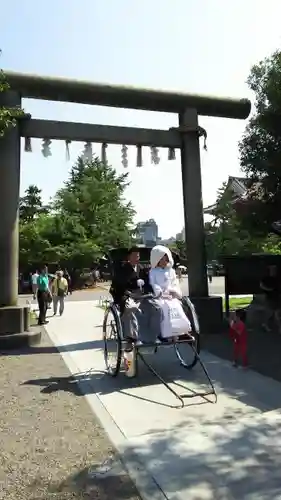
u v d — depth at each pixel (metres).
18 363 7.54
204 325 9.83
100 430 4.46
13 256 9.00
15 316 8.96
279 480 3.32
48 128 9.42
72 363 7.45
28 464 3.72
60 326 12.33
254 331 10.04
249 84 11.30
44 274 13.03
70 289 29.72
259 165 11.48
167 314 5.99
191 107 10.21
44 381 6.38
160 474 3.46
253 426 4.37
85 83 9.42
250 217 12.16
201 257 10.26
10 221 8.95
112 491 3.25
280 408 4.88
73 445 4.09
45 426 4.59
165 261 6.24
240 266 11.45
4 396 5.67
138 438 4.18
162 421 4.63
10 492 3.25
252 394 5.41
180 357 7.16
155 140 10.10
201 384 5.93
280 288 10.24
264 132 11.41
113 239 36.97
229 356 7.52
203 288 10.23
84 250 33.94
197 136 10.32
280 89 10.51
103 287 34.69
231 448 3.89
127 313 6.14
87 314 15.37
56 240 34.94
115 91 9.59
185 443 4.03
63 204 37.56
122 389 5.86
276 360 7.09
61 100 9.41
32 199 45.44
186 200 10.33
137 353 6.04
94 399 5.46
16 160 9.07
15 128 9.03
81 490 3.27
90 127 9.68
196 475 3.43
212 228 18.83
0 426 4.61
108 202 38.75
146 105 9.88
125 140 9.90
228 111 10.47
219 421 4.55
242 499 3.08
